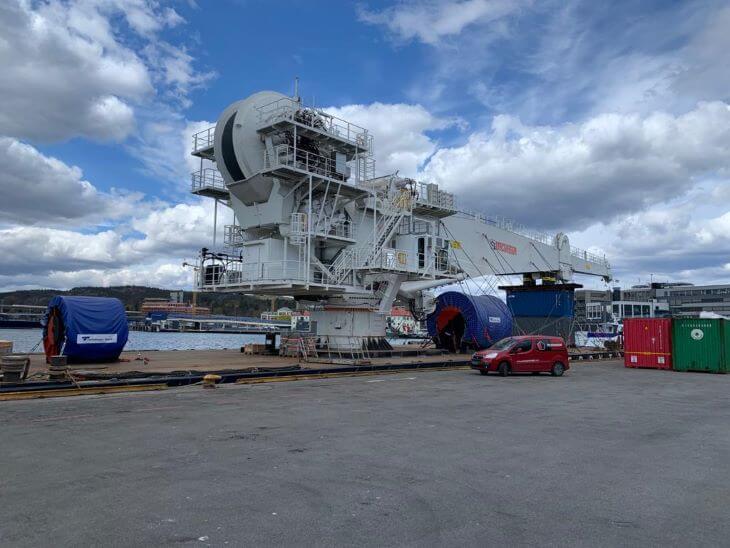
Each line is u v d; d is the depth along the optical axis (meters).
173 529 5.33
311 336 28.09
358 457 8.43
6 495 6.31
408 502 6.30
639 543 5.19
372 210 31.45
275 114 27.09
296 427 10.81
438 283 32.22
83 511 5.80
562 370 25.23
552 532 5.44
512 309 40.44
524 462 8.28
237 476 7.26
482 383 20.59
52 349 22.55
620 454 8.95
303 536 5.22
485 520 5.75
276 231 28.19
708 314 34.34
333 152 28.45
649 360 30.69
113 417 11.72
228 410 12.90
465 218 34.91
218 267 29.97
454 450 9.02
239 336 103.56
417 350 32.44
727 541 5.27
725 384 22.05
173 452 8.56
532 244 38.53
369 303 30.05
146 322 126.38
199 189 29.91
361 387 18.41
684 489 7.00
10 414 12.05
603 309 56.28
